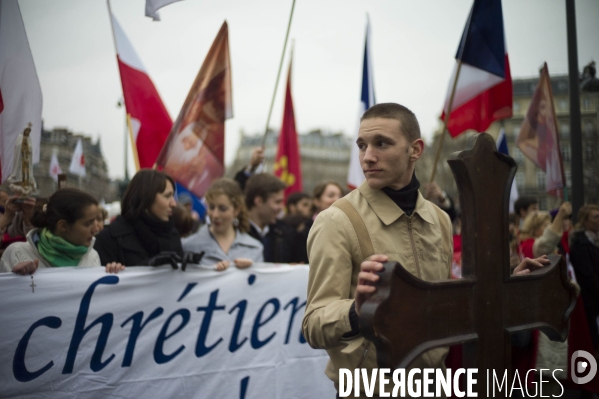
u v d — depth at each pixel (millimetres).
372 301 1473
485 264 1749
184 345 3367
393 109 2041
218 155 4711
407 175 2090
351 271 1973
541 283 1942
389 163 2008
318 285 1943
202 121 4684
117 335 3174
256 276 3631
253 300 3607
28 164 3395
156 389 3262
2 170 3529
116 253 3461
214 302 3480
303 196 6336
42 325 2988
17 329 2936
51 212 3092
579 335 4266
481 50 4426
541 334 4484
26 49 3592
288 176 7828
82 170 7047
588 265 4676
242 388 3523
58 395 3014
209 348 3445
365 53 6113
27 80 3586
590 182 10141
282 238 5066
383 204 2041
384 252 1985
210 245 4305
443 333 1622
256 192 4965
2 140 3523
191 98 4672
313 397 3734
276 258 5000
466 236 1747
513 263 4504
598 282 4645
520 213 6344
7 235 3574
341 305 1803
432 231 2121
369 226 2004
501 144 6734
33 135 3582
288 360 3693
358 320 1609
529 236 5379
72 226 3086
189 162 4648
